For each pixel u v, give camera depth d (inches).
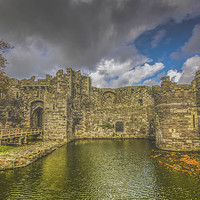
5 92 1136.8
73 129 1179.9
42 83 1226.6
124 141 1053.2
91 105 1263.5
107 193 346.9
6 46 808.9
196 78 701.3
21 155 593.9
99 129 1229.7
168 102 729.6
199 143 681.0
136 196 333.7
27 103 1222.9
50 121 1040.8
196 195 333.1
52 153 713.0
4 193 345.4
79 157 641.6
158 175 441.4
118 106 1256.8
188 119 696.4
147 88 1248.2
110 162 570.6
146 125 1197.7
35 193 346.0
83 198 326.6
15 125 1174.3
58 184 390.9
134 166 521.7
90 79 1336.1
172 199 319.6
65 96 1048.8
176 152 675.4
